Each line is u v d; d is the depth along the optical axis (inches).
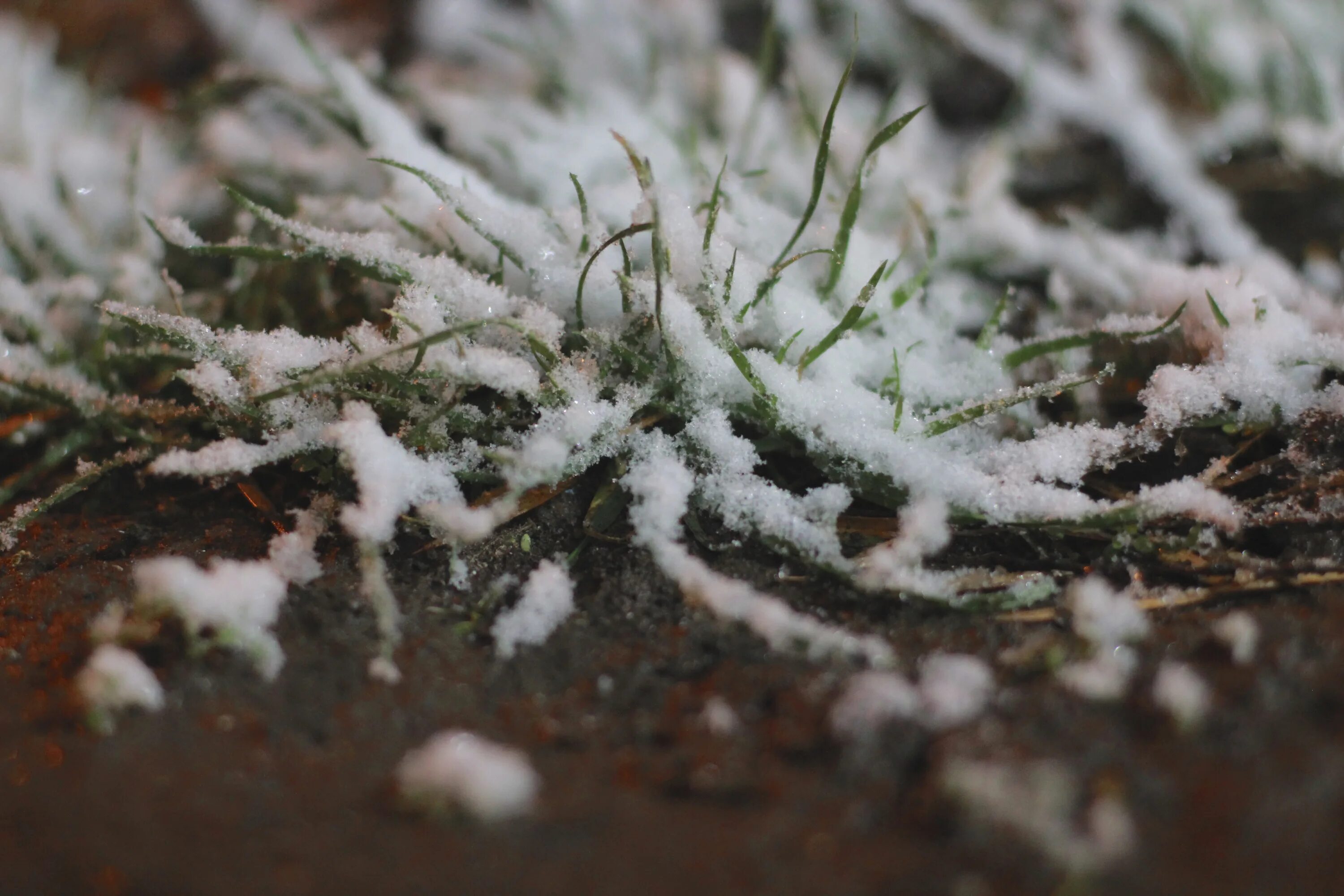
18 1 25.5
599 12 23.5
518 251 19.4
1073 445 18.8
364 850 17.0
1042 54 23.4
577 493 18.8
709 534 18.6
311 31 25.5
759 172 20.8
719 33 24.9
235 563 18.8
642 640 18.1
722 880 16.9
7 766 17.4
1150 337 19.7
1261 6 22.9
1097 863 16.8
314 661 17.9
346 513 18.4
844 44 23.7
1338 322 19.5
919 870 16.9
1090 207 21.7
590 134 21.6
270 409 18.9
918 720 17.4
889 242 20.5
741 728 17.5
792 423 18.8
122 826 17.1
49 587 18.6
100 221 21.5
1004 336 20.0
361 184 21.4
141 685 17.7
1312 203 21.5
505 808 17.1
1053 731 17.3
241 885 16.9
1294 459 18.8
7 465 20.1
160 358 19.5
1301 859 16.8
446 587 18.5
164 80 25.0
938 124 23.3
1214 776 17.1
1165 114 22.7
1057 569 18.5
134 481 19.7
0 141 22.2
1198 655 17.7
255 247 19.4
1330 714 17.3
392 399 18.8
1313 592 18.1
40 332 20.3
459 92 22.7
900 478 18.6
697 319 18.8
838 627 18.1
